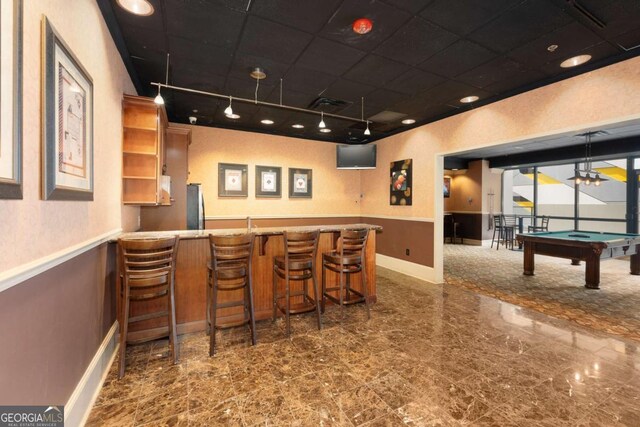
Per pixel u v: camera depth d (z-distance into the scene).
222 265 2.71
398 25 2.47
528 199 9.95
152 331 2.81
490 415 1.80
